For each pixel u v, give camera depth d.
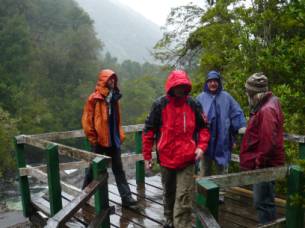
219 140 4.41
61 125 43.34
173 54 10.69
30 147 33.47
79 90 50.66
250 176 2.50
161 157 3.50
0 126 25.50
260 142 3.08
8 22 44.62
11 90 38.41
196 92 8.36
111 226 4.33
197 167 5.09
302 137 4.00
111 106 4.55
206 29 7.82
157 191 5.69
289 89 4.50
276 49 4.83
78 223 4.41
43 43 55.34
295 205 2.81
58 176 4.17
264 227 2.76
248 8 5.76
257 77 3.23
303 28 4.98
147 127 3.58
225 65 7.12
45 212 4.91
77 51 55.25
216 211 2.20
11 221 10.17
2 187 18.56
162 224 4.33
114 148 4.66
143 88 59.09
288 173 2.74
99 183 3.16
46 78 49.78
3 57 42.75
